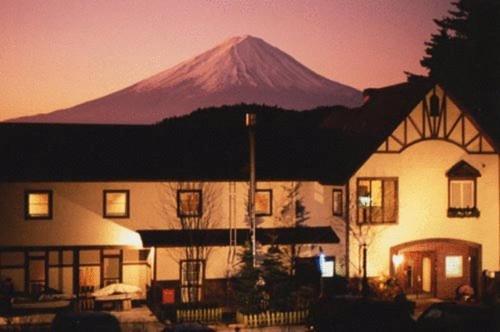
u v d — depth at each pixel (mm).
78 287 41031
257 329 35438
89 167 41750
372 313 27359
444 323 24703
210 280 40719
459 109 43250
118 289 39594
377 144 41844
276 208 42781
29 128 44938
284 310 36844
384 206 42156
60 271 41031
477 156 43500
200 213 41875
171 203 41688
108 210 41219
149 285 41094
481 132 43469
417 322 25422
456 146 43156
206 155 44469
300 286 38969
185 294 40312
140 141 45062
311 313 29500
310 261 41531
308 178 43094
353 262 41562
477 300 41594
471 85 68938
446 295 43094
